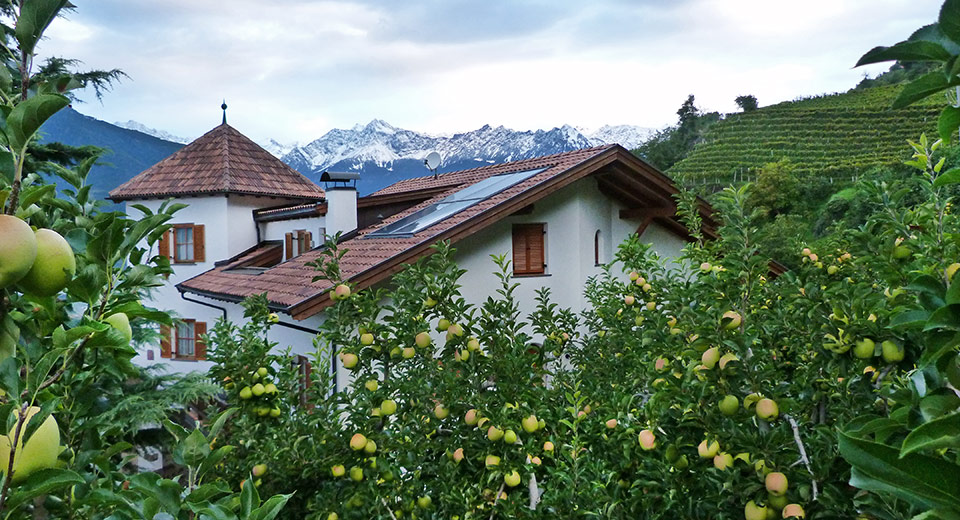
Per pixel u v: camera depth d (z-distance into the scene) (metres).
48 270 1.25
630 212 12.87
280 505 1.50
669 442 3.08
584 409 4.64
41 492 1.23
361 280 8.78
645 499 3.20
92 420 2.07
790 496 2.52
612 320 6.56
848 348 2.64
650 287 6.38
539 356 5.11
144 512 1.45
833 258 5.30
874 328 2.49
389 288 9.45
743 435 2.54
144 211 1.85
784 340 3.53
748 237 2.98
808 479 2.54
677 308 3.51
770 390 2.71
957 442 0.80
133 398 7.36
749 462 2.63
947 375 1.09
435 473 4.48
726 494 2.72
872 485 0.84
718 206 3.17
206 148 19.53
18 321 1.57
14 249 1.14
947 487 0.80
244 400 4.95
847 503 2.41
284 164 20.11
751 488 2.52
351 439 4.23
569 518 3.55
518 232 11.46
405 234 10.38
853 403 2.86
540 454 4.32
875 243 3.30
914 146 3.30
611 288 6.80
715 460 2.73
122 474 2.29
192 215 18.11
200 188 17.83
